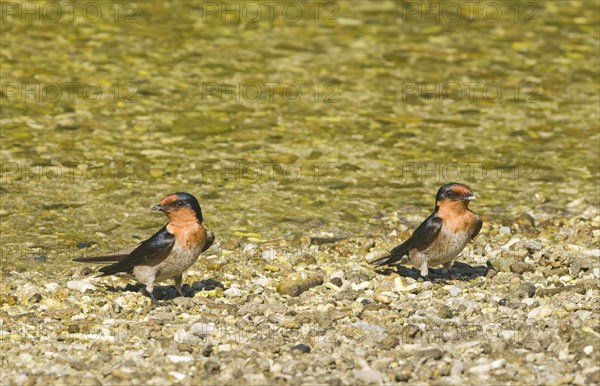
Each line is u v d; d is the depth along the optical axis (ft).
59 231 54.80
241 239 54.29
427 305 43.50
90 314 42.45
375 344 38.73
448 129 72.43
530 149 69.10
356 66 84.48
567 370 36.19
